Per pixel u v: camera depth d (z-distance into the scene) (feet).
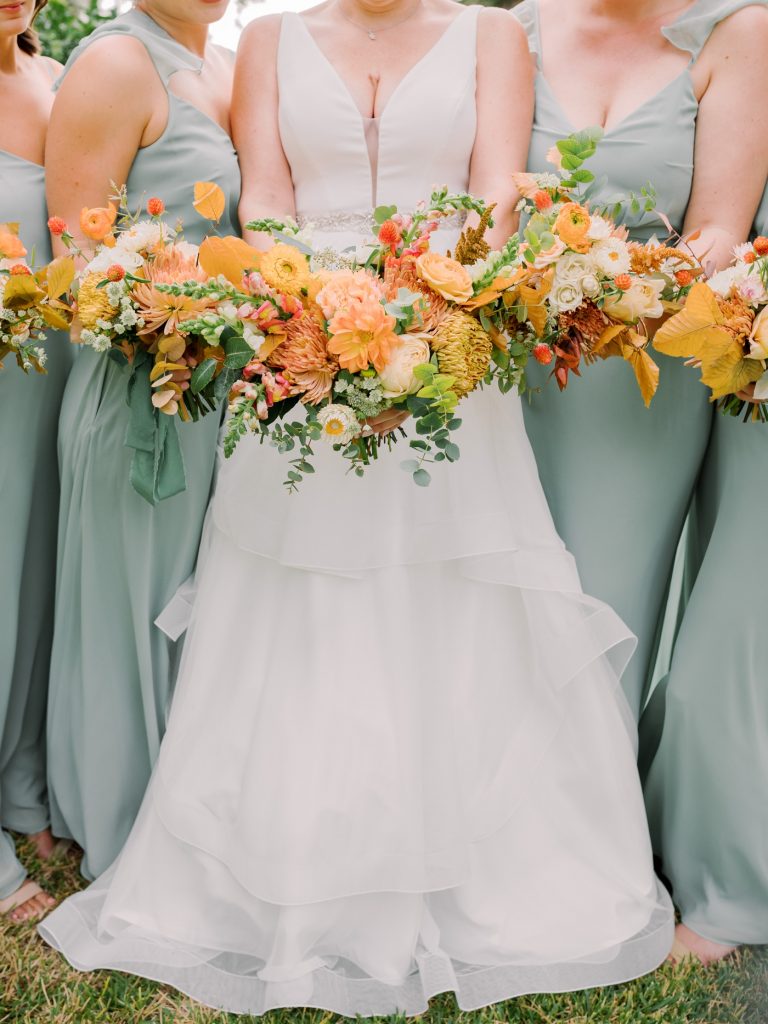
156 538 8.39
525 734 7.86
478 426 7.79
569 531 8.69
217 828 7.73
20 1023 7.39
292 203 8.73
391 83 8.60
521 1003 7.57
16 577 8.62
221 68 9.27
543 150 8.49
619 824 7.95
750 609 7.93
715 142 8.18
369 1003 7.41
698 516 9.09
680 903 8.57
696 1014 7.56
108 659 8.57
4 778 9.31
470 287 6.65
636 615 8.81
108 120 8.01
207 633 8.00
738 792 8.10
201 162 8.34
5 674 8.68
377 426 6.80
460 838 7.43
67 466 8.43
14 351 7.64
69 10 15.84
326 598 7.57
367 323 6.22
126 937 7.77
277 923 7.45
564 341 7.21
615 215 7.42
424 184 8.53
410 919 7.46
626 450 8.45
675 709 8.31
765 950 8.11
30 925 8.37
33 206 8.44
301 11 8.96
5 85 8.53
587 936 7.69
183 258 7.02
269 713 7.60
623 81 8.46
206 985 7.56
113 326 7.01
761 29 8.04
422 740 7.53
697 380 8.34
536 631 7.84
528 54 8.66
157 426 7.64
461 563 7.76
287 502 7.70
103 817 8.75
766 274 6.82
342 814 7.32
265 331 6.63
